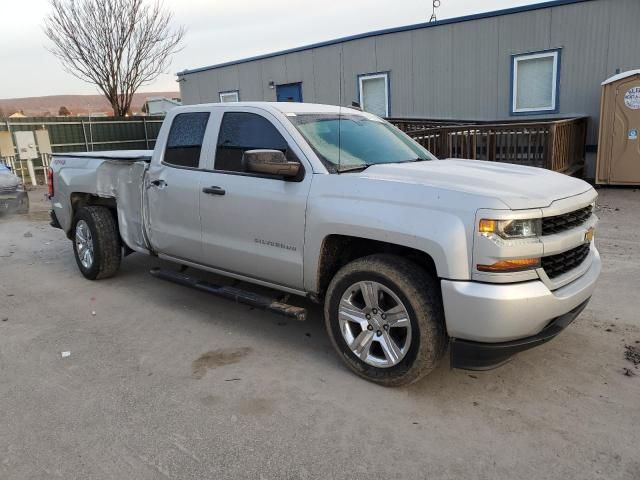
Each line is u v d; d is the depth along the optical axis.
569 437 3.07
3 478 2.81
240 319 5.00
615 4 11.38
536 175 3.86
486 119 13.54
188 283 4.90
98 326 4.90
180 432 3.19
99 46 24.00
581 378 3.73
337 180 3.79
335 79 16.03
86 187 6.04
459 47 13.54
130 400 3.57
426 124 13.77
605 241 7.22
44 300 5.66
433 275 3.62
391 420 3.28
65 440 3.13
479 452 2.96
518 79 12.91
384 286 3.53
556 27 12.12
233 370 3.98
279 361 4.11
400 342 3.60
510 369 3.89
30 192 15.70
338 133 4.38
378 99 15.35
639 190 10.93
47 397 3.62
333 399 3.54
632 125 10.64
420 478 2.76
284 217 4.05
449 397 3.54
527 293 3.16
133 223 5.64
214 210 4.57
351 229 3.62
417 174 3.71
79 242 6.33
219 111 4.69
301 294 4.18
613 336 4.36
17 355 4.30
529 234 3.20
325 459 2.92
